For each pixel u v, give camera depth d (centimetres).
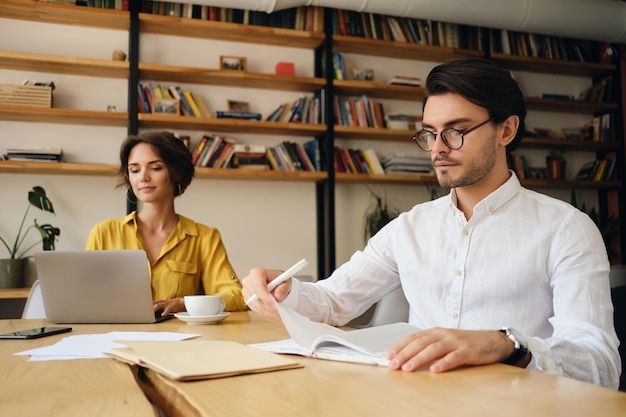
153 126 373
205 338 119
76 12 348
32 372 82
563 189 467
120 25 370
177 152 229
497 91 120
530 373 74
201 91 391
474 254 128
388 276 147
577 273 114
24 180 358
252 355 84
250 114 377
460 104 120
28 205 357
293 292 124
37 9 343
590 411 55
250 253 395
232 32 381
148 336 120
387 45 406
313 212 410
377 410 56
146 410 59
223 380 70
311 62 416
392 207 428
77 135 367
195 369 73
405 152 433
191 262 216
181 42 388
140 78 374
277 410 56
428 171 414
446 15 395
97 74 367
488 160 123
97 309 152
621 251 452
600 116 470
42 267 152
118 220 223
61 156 350
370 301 146
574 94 480
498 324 125
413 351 77
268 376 73
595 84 482
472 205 134
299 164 386
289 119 388
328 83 392
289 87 399
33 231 358
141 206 369
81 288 152
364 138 420
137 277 150
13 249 344
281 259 401
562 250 119
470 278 128
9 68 354
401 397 61
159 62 382
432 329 82
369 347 87
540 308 123
